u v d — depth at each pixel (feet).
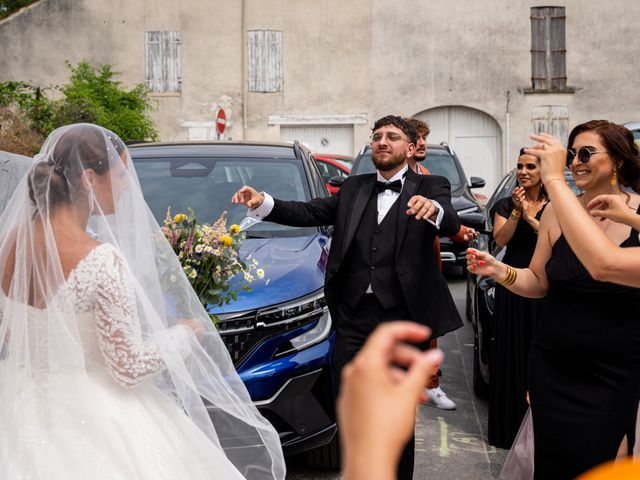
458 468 13.48
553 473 9.02
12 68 65.36
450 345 22.17
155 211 14.92
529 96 66.90
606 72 66.59
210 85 67.15
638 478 2.22
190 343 8.37
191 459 7.91
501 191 22.71
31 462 7.29
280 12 67.00
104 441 7.45
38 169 7.64
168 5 66.59
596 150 9.16
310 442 11.60
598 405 8.65
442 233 11.61
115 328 7.45
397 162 11.75
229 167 16.29
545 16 66.49
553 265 9.02
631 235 8.87
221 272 11.38
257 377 11.28
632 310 8.58
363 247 11.59
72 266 7.47
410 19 66.74
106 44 66.23
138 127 52.85
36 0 65.62
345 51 67.05
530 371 9.34
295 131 67.97
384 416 2.40
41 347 7.57
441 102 67.00
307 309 12.01
